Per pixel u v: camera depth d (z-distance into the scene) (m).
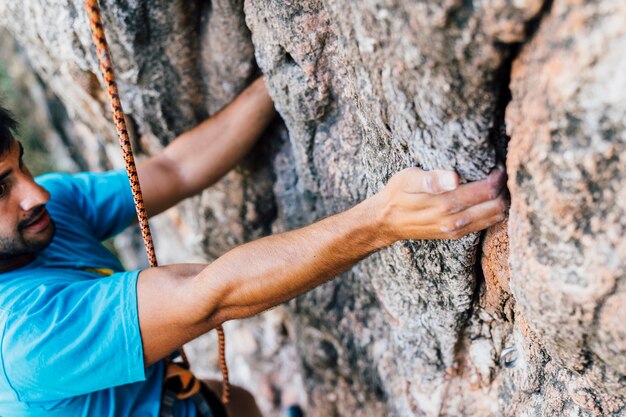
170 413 1.44
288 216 1.68
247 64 1.41
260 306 1.07
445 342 1.33
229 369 2.73
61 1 1.37
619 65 0.65
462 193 0.86
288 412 2.31
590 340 0.83
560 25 0.67
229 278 1.01
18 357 1.11
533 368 1.12
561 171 0.74
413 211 0.89
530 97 0.75
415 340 1.41
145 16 1.34
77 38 1.43
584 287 0.78
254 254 1.02
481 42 0.73
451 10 0.71
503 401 1.31
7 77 3.44
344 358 1.86
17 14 1.56
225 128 1.46
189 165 1.47
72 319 1.10
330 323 1.80
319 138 1.31
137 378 1.16
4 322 1.12
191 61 1.45
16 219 1.17
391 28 0.79
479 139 0.85
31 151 3.60
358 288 1.63
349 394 1.96
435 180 0.83
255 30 1.19
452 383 1.41
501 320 1.20
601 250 0.75
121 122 1.04
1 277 1.20
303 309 1.88
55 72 1.75
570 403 1.02
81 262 1.34
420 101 0.85
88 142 2.78
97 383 1.16
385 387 1.70
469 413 1.40
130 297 1.08
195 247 2.07
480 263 1.12
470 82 0.79
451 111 0.83
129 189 1.48
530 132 0.77
